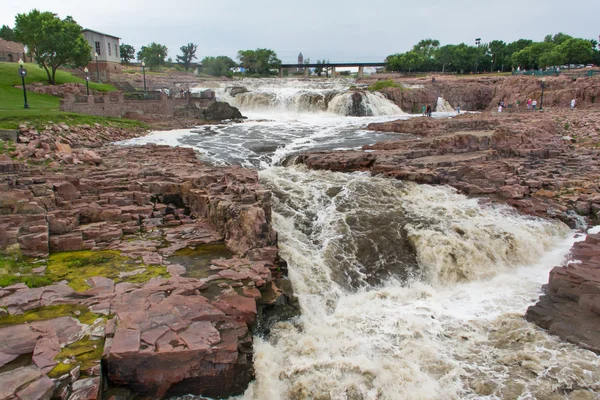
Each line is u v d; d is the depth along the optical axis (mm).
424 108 53250
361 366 10375
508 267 16484
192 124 38688
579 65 86438
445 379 10047
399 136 34219
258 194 15039
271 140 31703
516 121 38094
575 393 9492
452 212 19062
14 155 20406
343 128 38312
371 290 14672
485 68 100188
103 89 49969
